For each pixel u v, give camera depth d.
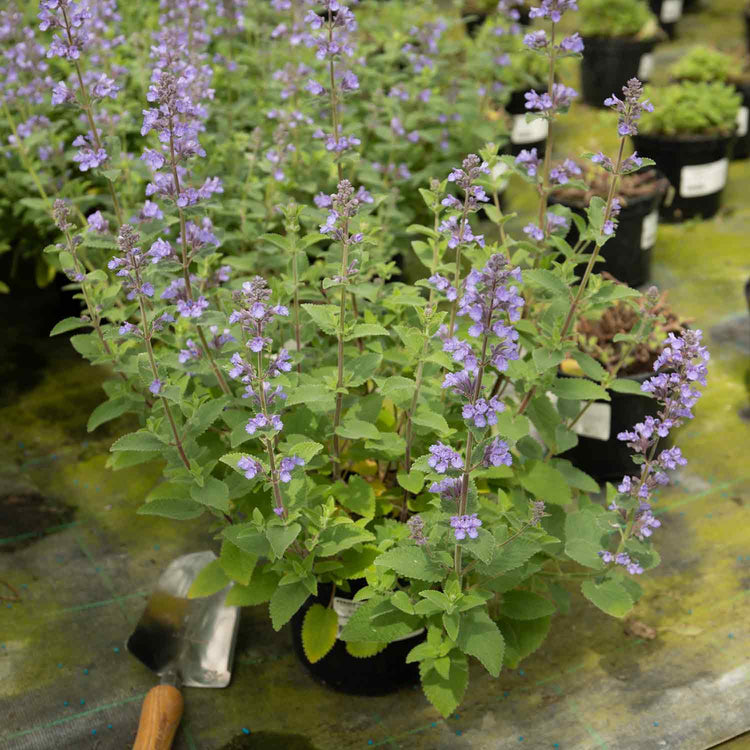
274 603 0.94
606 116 2.28
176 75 1.23
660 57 2.69
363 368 0.96
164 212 1.04
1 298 1.63
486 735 1.00
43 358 1.51
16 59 1.34
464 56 1.79
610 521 0.96
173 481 0.96
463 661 0.93
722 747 0.99
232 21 1.53
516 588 1.01
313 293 1.05
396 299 0.97
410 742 1.00
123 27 1.62
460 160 1.56
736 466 1.29
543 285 0.97
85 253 1.23
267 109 1.46
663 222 1.85
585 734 1.00
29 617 1.12
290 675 1.06
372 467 1.06
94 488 1.29
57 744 1.00
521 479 1.02
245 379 0.87
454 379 0.82
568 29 2.47
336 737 1.00
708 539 1.19
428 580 0.89
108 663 1.08
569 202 1.57
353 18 1.03
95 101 1.03
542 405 1.05
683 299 1.61
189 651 1.06
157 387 0.91
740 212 1.88
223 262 1.17
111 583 1.16
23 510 1.26
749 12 2.63
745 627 1.09
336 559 0.98
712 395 1.42
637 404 1.23
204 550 1.20
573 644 1.08
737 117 1.84
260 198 1.26
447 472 0.86
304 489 0.93
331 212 0.94
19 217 1.48
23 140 1.38
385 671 1.01
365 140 1.48
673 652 1.07
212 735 1.01
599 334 1.26
